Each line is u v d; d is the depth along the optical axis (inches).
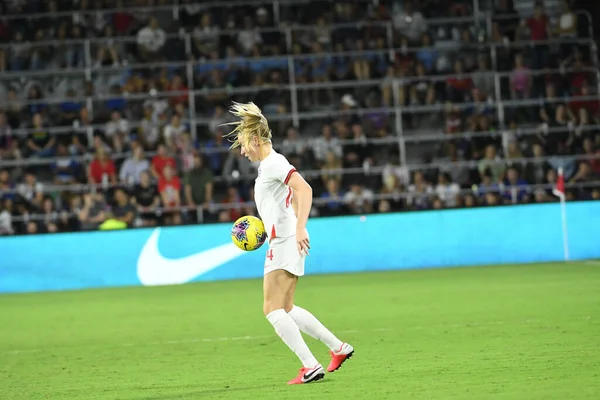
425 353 1143.0
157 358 1240.8
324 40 3314.5
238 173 2979.8
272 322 927.7
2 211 2935.5
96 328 1660.9
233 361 1169.4
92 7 3346.5
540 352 1090.1
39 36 3260.3
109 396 936.3
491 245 2694.4
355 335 1381.6
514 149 3053.6
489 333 1309.1
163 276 2613.2
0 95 3186.5
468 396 821.9
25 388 1025.5
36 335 1596.9
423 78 3189.0
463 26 3390.7
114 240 2620.6
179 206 2886.3
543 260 2694.4
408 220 2694.4
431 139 3090.6
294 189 904.9
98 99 3102.9
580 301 1670.8
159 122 3075.8
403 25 3331.7
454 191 2947.8
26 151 3038.9
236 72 3206.2
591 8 3449.8
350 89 3230.8
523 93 3221.0
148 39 3243.1
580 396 795.4
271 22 3380.9
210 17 3339.1
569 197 2945.4
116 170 3011.8
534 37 3329.2
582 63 3277.6
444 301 1806.1
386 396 842.2
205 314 1801.2
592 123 3174.2
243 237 969.5
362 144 3083.2
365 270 2677.2
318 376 937.5
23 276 2593.5
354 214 2706.7
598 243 2711.6
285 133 3125.0
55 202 2947.8
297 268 926.4
